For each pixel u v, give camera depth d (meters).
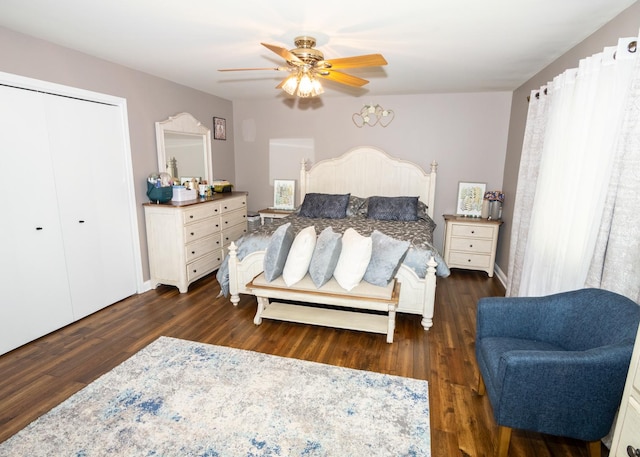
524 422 1.56
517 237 3.44
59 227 2.92
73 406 2.03
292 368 2.42
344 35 2.53
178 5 2.05
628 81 1.90
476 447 1.78
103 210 3.31
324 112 5.22
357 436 1.83
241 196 4.88
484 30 2.39
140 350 2.64
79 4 2.04
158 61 3.26
